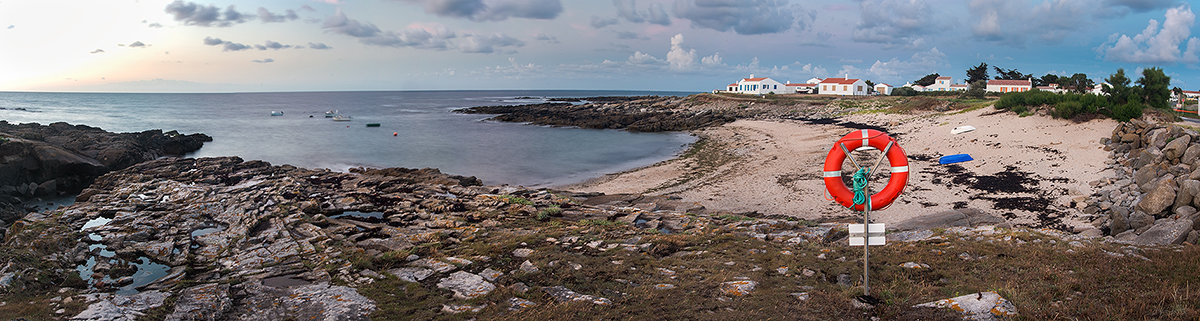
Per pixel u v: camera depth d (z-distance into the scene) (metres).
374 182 25.30
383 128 66.44
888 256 10.23
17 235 13.32
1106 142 27.03
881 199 7.71
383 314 7.94
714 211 20.89
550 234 13.56
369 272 10.39
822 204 22.25
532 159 39.94
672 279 9.31
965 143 32.88
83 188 29.81
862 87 92.19
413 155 42.19
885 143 7.75
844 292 7.97
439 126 69.06
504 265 10.72
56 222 15.29
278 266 11.16
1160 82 35.03
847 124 51.16
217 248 13.11
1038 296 7.29
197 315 8.02
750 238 13.03
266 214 16.56
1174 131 22.61
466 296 8.72
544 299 8.40
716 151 39.88
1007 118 37.75
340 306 8.31
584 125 65.62
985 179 24.64
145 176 26.61
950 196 22.59
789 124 55.28
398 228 15.62
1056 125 33.06
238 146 48.44
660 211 19.14
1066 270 8.77
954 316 6.67
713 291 8.45
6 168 26.92
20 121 76.62
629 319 7.35
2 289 9.56
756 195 24.30
